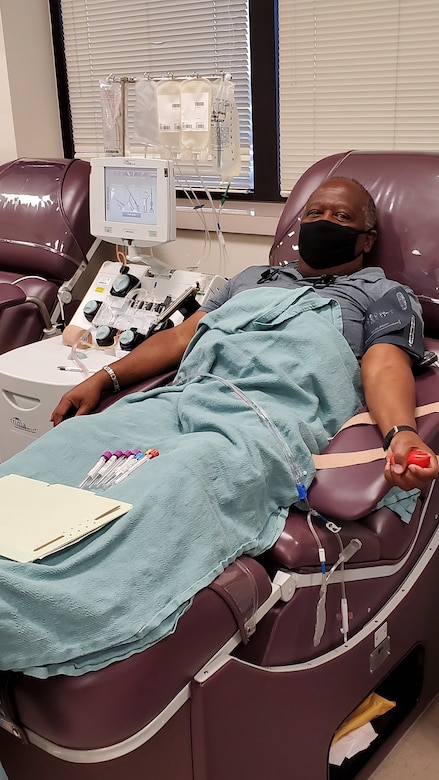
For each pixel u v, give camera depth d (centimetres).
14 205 256
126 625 96
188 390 146
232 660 105
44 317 234
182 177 272
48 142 319
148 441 135
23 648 92
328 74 233
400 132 226
